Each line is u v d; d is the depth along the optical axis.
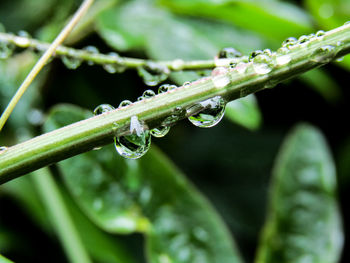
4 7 0.24
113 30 0.18
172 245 0.17
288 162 0.18
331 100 0.26
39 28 0.23
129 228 0.17
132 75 0.24
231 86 0.13
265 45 0.19
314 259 0.18
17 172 0.13
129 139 0.13
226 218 0.28
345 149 0.27
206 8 0.19
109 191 0.17
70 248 0.19
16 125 0.21
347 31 0.14
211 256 0.17
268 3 0.19
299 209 0.18
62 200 0.19
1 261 0.13
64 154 0.13
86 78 0.23
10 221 0.22
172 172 0.17
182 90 0.13
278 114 0.29
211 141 0.30
